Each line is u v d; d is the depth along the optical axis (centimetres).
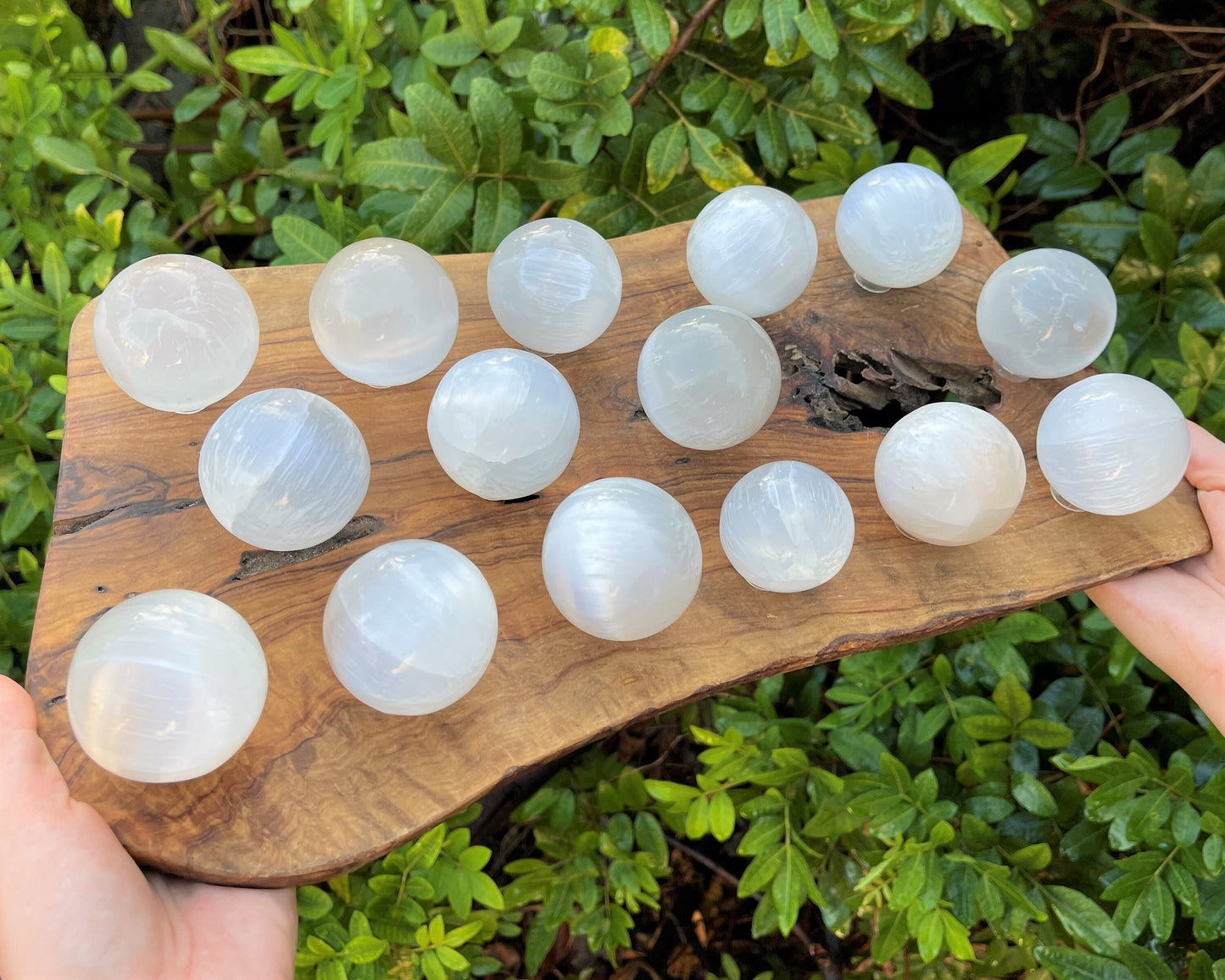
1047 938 43
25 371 46
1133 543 41
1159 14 66
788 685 56
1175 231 54
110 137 58
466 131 45
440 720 35
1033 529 41
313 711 34
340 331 36
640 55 52
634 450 40
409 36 52
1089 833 45
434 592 32
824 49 44
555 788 52
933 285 45
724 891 64
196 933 31
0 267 46
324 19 53
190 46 53
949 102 74
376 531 38
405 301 36
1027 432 43
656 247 45
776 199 40
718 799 43
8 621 45
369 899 45
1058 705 49
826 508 35
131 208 58
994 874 40
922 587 39
